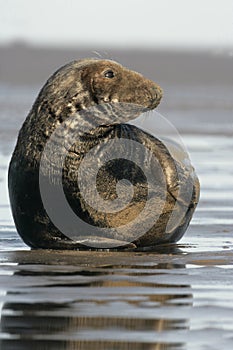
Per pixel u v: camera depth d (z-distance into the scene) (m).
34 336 23.28
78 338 23.16
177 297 27.77
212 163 69.38
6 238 40.22
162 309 26.16
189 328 24.14
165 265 33.38
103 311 25.81
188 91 161.12
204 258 34.91
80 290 28.66
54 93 37.09
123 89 37.09
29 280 30.22
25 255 35.53
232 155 74.50
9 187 37.84
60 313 25.53
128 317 25.16
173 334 23.58
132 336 23.38
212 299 27.50
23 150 37.06
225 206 50.44
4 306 26.27
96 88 36.88
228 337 23.31
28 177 36.75
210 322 24.73
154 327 24.22
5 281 29.98
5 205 50.25
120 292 28.42
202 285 29.61
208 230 42.47
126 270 32.28
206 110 117.56
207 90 165.88
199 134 89.94
